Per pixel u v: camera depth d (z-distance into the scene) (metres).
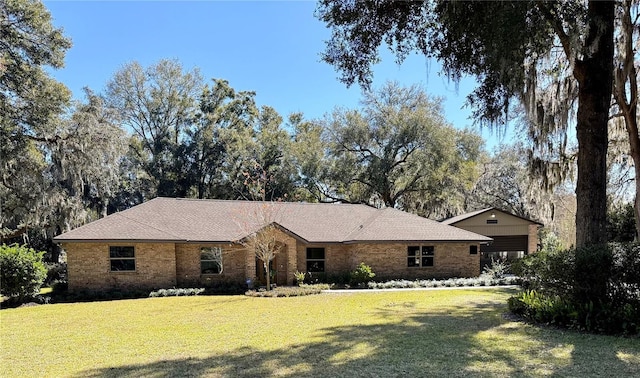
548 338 7.02
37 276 14.09
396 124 28.73
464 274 20.23
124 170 35.91
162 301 14.11
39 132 18.73
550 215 14.20
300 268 18.95
